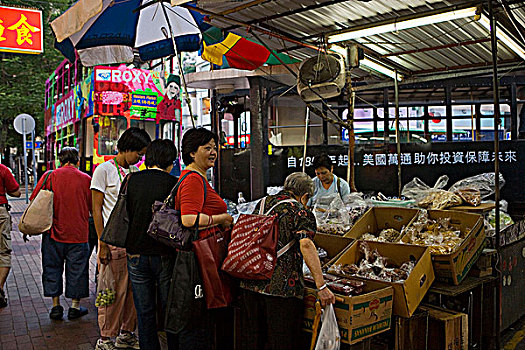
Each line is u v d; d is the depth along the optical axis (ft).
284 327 9.80
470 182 16.16
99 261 13.34
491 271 12.83
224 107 29.66
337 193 16.10
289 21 14.02
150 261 11.33
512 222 14.79
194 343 10.44
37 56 78.79
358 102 25.08
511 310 14.37
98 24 17.62
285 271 9.86
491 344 12.82
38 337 15.10
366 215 14.21
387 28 13.88
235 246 10.06
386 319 10.25
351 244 12.42
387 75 20.25
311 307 10.17
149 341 11.69
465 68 19.69
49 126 49.93
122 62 19.04
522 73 21.86
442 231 13.09
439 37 15.56
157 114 31.86
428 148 23.82
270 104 27.27
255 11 13.14
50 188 16.28
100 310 13.35
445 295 12.25
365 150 25.07
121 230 11.59
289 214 9.93
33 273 23.75
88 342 14.69
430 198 14.64
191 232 10.30
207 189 10.64
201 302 10.32
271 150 26.91
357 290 10.40
